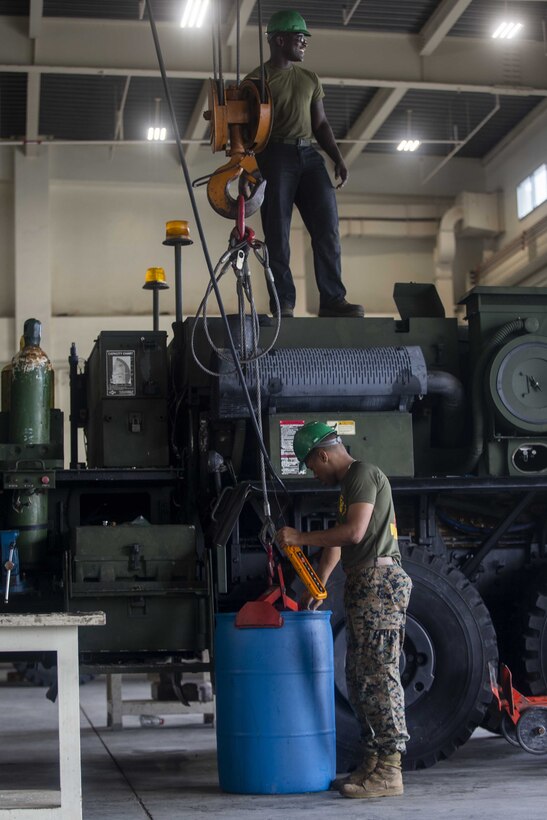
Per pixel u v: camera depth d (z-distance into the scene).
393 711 4.40
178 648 5.02
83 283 18.95
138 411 5.49
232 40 16.09
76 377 6.32
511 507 5.45
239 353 5.15
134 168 19.11
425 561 5.12
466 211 19.89
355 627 4.46
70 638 3.52
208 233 19.20
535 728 5.02
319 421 5.19
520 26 16.31
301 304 19.42
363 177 20.27
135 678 12.63
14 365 5.32
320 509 5.30
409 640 5.07
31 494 5.20
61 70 15.84
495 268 19.56
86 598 4.97
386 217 20.30
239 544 5.25
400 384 5.21
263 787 4.43
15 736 7.18
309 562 4.75
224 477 5.42
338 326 5.55
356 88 17.73
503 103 18.53
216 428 5.27
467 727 5.08
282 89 5.78
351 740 4.94
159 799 4.43
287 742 4.43
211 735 7.09
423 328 5.66
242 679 4.46
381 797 4.33
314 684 4.50
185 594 5.02
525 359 5.40
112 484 5.47
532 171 18.88
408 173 20.42
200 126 18.25
